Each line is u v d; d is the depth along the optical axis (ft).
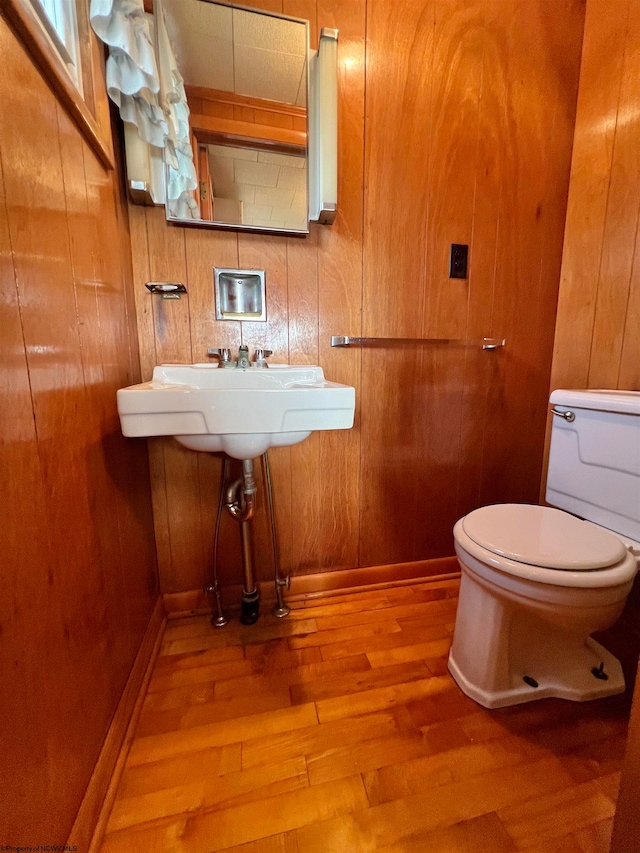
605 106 4.17
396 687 3.22
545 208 4.60
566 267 4.73
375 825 2.23
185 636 3.86
